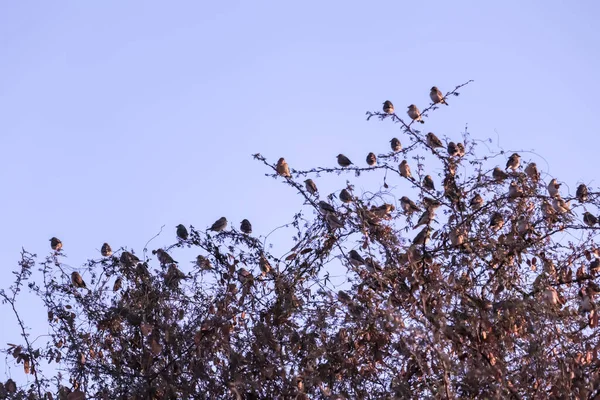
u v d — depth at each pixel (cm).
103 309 1530
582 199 1547
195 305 1495
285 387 1391
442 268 1484
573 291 1498
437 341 1318
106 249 1648
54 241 1780
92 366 1498
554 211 1523
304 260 1499
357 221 1498
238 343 1452
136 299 1516
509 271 1479
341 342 1428
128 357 1509
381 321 1359
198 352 1435
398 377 1395
